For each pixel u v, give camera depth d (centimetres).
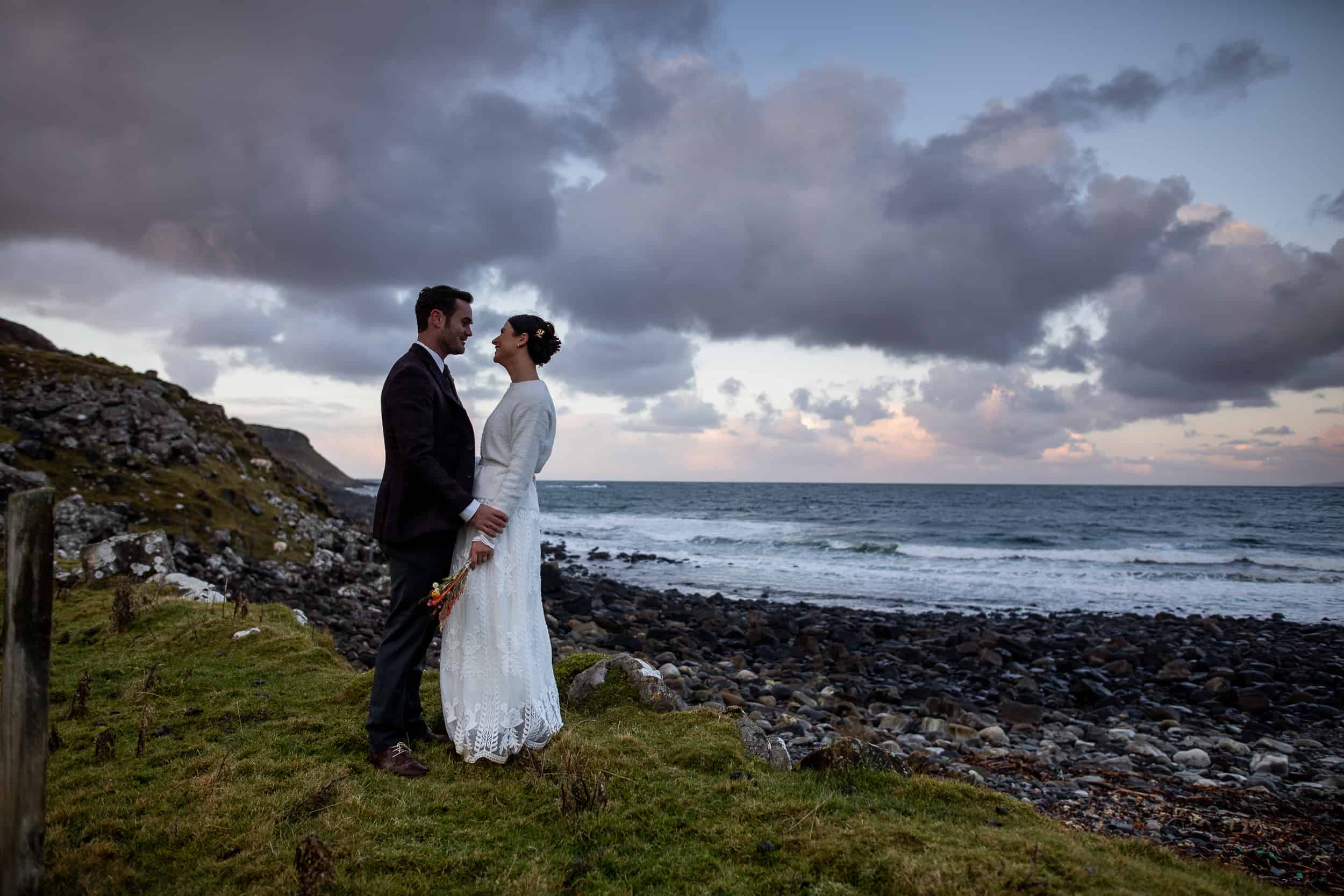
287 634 629
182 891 249
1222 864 455
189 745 380
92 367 1944
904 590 2323
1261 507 7031
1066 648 1473
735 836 295
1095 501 8619
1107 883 261
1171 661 1335
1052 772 661
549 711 374
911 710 941
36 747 213
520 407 370
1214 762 736
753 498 10150
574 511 7294
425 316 379
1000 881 255
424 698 472
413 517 362
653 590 2259
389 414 358
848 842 286
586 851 285
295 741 391
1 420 1515
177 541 1295
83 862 263
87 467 1439
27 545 212
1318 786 644
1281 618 1895
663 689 471
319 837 273
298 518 1747
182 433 1727
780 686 1001
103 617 698
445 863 268
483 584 363
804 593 2264
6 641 210
